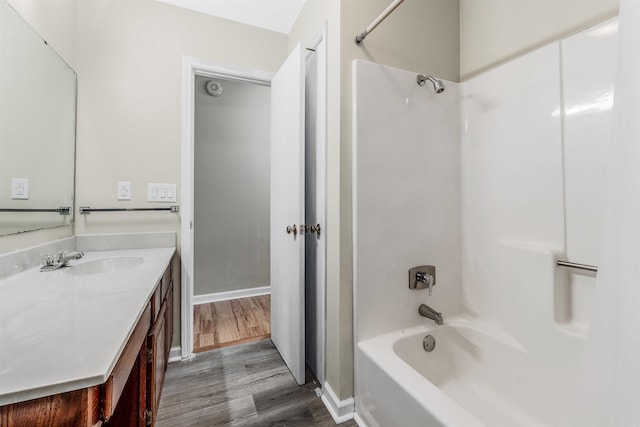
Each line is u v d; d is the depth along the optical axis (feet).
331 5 4.64
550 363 3.87
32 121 4.11
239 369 5.72
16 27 3.79
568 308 3.93
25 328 2.06
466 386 4.67
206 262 9.70
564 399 3.68
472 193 5.23
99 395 1.71
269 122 10.48
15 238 3.74
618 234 1.97
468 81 5.34
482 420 4.06
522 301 4.30
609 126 3.50
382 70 4.59
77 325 2.14
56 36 4.73
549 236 4.11
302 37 5.99
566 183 3.92
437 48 5.25
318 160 5.17
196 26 6.25
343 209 4.39
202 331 7.48
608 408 1.96
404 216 4.80
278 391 5.05
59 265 3.98
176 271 6.09
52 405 1.53
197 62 6.21
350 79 4.42
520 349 4.23
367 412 4.06
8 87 3.64
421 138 4.99
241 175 10.12
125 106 5.67
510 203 4.61
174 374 5.52
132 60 5.72
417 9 5.05
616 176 2.03
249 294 10.29
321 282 5.05
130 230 5.73
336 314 4.49
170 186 6.02
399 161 4.76
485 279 4.95
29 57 4.05
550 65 4.09
